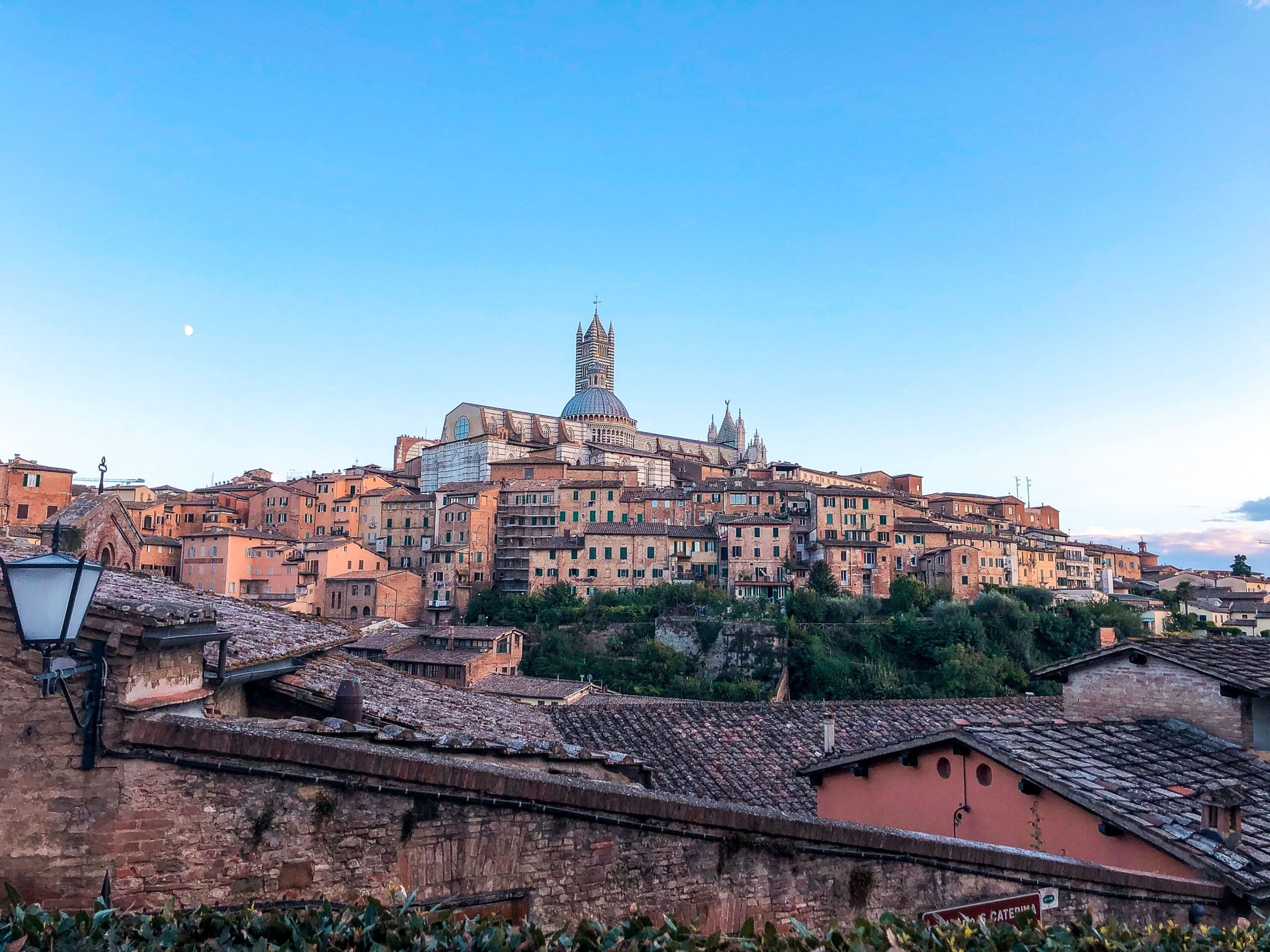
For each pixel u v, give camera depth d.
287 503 152.38
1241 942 9.26
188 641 9.63
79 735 8.25
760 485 145.00
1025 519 179.25
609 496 139.50
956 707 29.52
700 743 25.39
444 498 141.88
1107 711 22.50
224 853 8.32
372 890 8.63
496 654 89.56
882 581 128.38
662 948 7.51
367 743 11.59
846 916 10.68
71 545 16.39
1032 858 12.00
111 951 6.51
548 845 9.41
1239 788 17.09
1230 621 134.62
